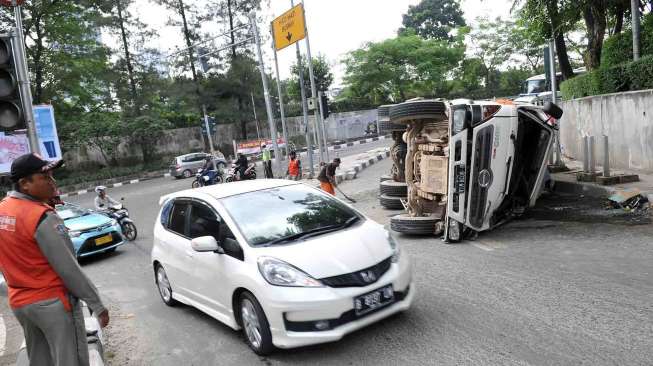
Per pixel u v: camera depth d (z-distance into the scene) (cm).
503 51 4506
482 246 768
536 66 4609
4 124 616
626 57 1340
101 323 348
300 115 4678
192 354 506
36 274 330
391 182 1226
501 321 475
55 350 336
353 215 553
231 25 3953
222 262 504
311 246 469
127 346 555
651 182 974
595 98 1310
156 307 686
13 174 331
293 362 449
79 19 3431
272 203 553
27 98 664
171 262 613
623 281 545
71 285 331
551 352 405
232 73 3919
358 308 438
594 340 417
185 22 3850
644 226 760
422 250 790
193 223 582
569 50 3572
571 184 1069
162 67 4328
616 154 1208
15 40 657
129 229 1276
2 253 331
